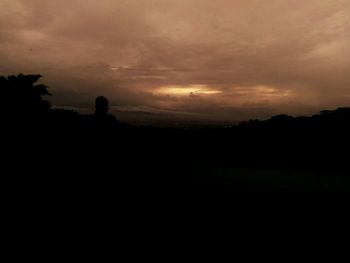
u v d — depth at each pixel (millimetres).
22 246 5281
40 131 14070
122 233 6234
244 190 12102
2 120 13758
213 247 5785
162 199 9250
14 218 6633
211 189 11992
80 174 10680
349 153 21750
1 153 12586
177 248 5648
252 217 8008
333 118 26094
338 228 7191
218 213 8281
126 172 9219
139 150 16531
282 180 15062
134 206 8070
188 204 9023
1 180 10086
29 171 11461
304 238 6441
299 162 22062
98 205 7883
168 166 17906
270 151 25953
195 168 18453
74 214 7156
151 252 5414
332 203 10031
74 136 12820
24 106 14680
